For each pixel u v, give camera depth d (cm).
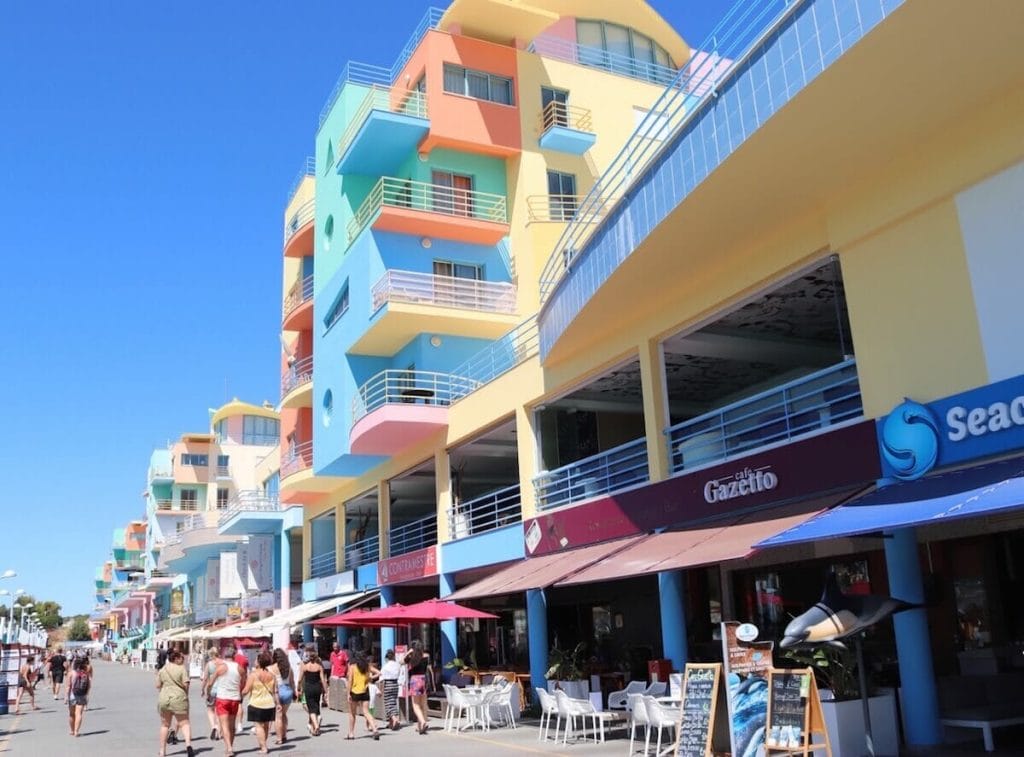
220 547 5509
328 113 3431
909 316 1208
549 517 2036
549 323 2005
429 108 2866
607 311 1758
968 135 1130
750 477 1455
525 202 2920
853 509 1111
